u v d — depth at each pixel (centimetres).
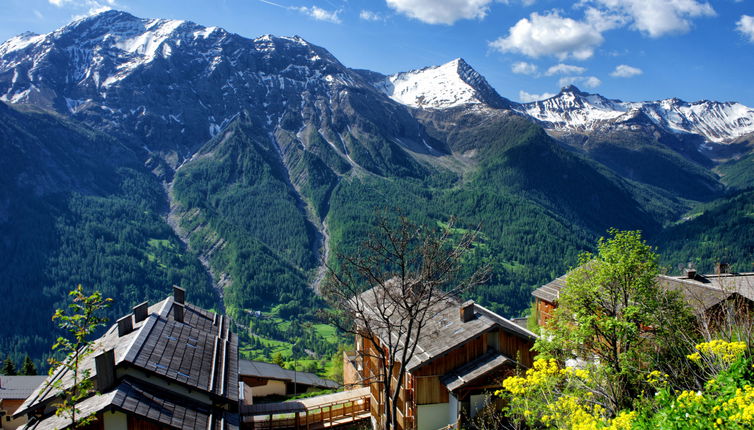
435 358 2934
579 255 2555
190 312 3459
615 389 1823
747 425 970
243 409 3422
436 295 2631
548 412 1670
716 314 2266
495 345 3041
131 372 2289
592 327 2197
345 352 5222
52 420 2177
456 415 2875
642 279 2234
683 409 1094
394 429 2384
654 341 2106
